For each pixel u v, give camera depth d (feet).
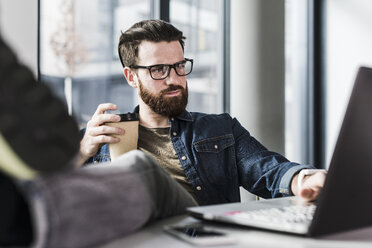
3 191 1.56
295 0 12.09
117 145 4.35
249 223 2.11
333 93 12.05
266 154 5.23
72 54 7.67
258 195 5.09
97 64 8.11
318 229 1.79
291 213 2.28
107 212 1.78
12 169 1.35
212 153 5.22
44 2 7.18
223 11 9.84
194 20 9.50
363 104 1.84
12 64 1.36
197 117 5.52
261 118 9.21
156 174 2.34
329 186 1.75
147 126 5.39
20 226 1.62
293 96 12.12
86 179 1.73
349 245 1.76
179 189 2.72
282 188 4.02
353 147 1.81
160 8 8.62
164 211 2.45
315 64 12.35
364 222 1.91
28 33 6.22
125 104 8.57
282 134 9.50
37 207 1.48
